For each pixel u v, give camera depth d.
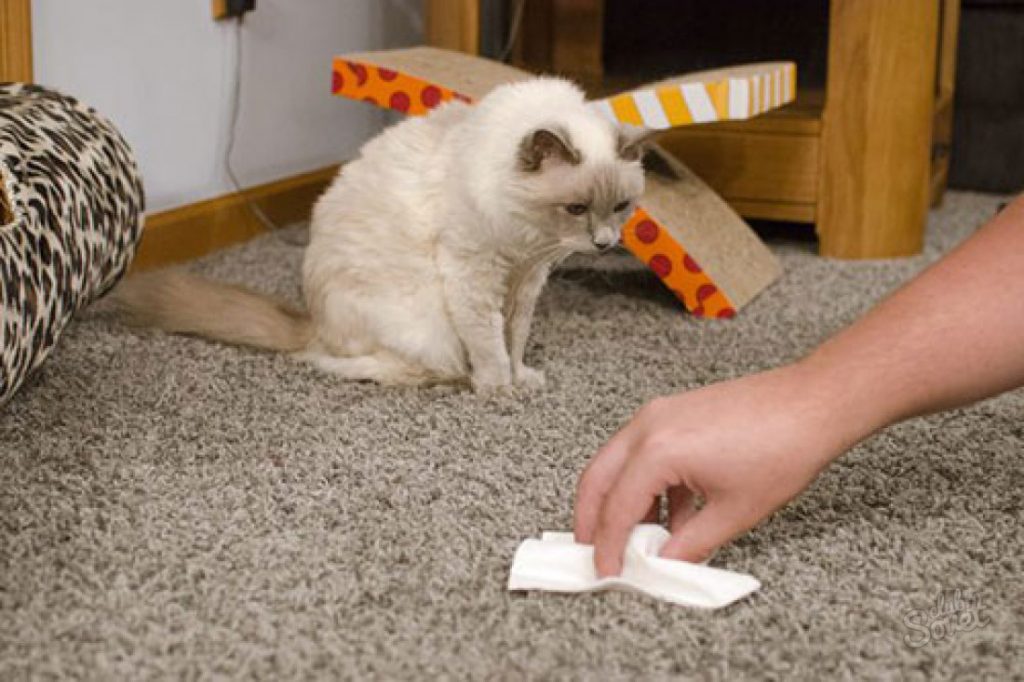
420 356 1.41
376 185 1.43
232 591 0.90
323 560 0.95
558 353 1.58
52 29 1.71
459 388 1.43
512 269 1.40
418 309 1.40
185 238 2.03
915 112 2.12
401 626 0.85
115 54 1.85
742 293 1.82
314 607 0.88
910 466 1.17
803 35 2.78
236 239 2.18
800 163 2.16
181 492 1.08
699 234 1.83
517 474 1.14
